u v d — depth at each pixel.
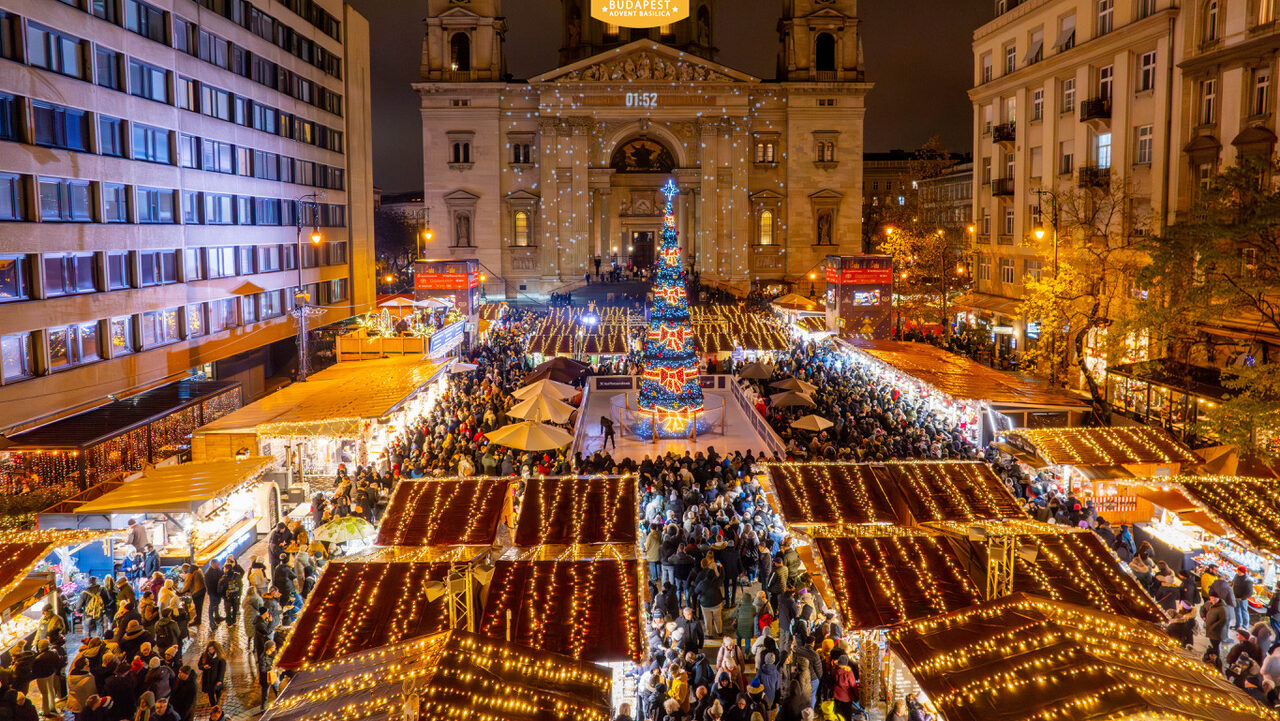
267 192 52.12
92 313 34.47
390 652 11.96
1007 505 18.73
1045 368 39.41
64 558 21.73
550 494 18.97
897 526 17.94
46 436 28.78
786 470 20.55
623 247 96.50
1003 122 59.12
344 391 33.31
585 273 89.06
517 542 17.00
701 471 27.86
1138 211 43.56
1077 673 10.77
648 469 27.88
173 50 40.91
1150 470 24.36
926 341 55.75
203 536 23.83
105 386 35.34
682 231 95.19
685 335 38.59
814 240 91.19
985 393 32.12
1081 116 47.25
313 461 31.52
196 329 43.56
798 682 14.40
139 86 38.41
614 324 58.84
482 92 87.56
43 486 27.23
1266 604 18.36
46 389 31.67
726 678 14.24
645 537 22.56
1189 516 22.27
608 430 35.25
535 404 32.12
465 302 56.56
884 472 20.50
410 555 15.95
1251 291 26.25
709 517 22.33
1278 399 22.92
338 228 64.38
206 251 44.53
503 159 89.12
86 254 34.59
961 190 98.88
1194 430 24.84
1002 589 14.78
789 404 33.97
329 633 13.57
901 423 32.69
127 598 18.47
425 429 32.84
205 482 22.92
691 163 89.69
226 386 37.69
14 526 22.28
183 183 42.00
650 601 18.84
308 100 58.94
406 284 111.06
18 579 17.22
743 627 18.25
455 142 88.38
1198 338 31.83
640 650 13.20
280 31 54.06
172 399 34.84
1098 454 24.62
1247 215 25.42
